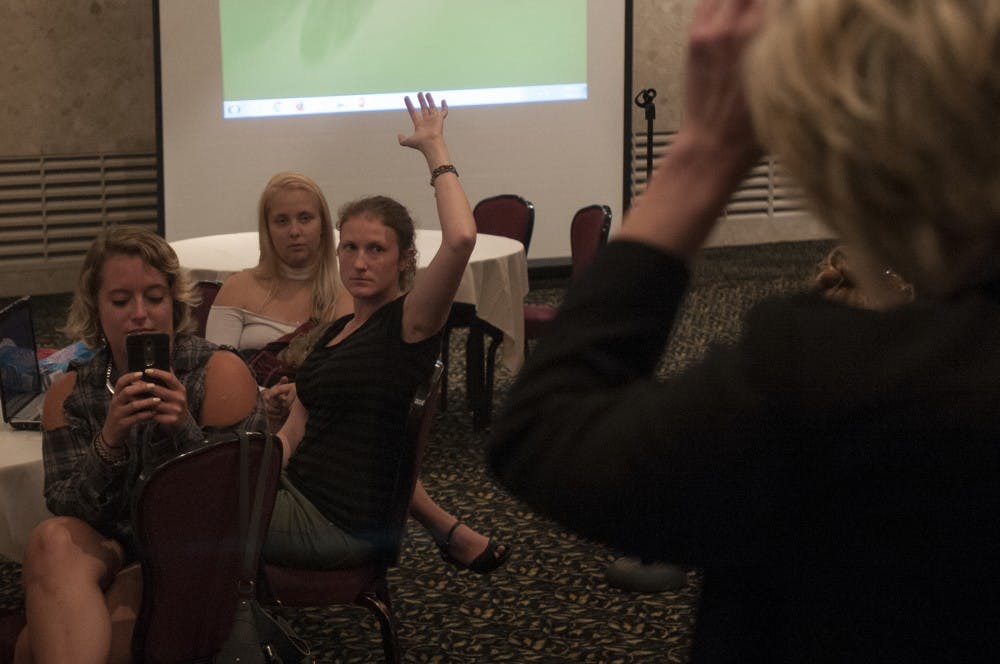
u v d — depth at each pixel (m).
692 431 0.58
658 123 8.90
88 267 2.44
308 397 2.81
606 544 0.60
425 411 2.61
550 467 0.61
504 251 5.06
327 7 7.56
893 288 0.58
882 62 0.53
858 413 0.56
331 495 2.68
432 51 7.79
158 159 7.41
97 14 7.67
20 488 2.55
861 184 0.54
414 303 2.73
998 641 0.57
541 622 3.35
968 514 0.55
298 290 3.93
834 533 0.59
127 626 2.22
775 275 8.17
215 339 3.91
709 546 0.60
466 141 7.94
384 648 2.70
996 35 0.50
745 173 0.63
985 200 0.52
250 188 7.59
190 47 7.35
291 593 2.65
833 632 0.61
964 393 0.54
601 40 8.03
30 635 2.19
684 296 0.64
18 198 7.73
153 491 2.02
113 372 2.42
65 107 7.71
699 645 0.68
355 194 7.79
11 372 2.88
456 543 3.47
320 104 7.65
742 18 0.61
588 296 0.64
